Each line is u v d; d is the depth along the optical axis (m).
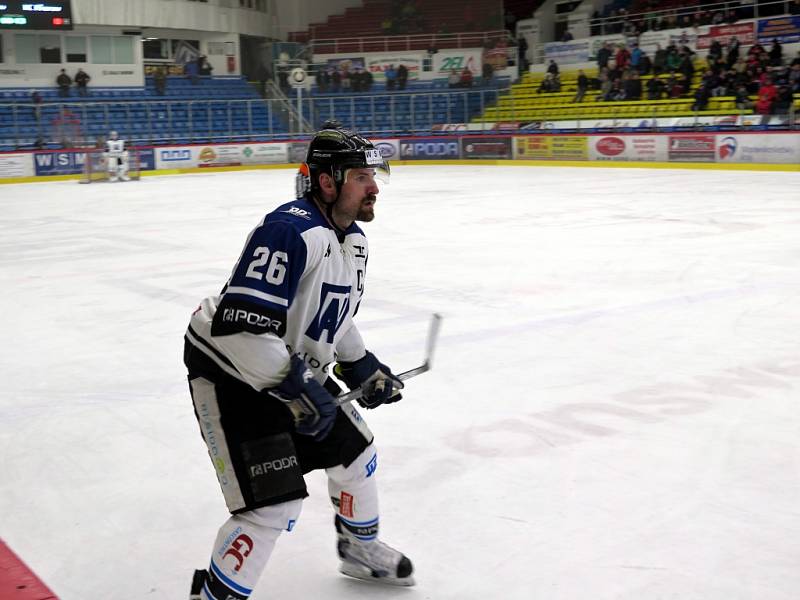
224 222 15.19
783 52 27.88
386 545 2.88
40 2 29.47
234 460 2.33
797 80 24.98
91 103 30.41
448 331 6.66
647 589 2.81
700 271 9.01
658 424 4.48
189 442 4.40
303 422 2.25
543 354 5.93
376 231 13.10
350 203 2.39
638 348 6.02
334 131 2.38
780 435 4.29
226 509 3.59
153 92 33.88
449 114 33.31
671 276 8.77
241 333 2.20
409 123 33.69
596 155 27.33
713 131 24.27
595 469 3.89
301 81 32.47
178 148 30.92
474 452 4.14
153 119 32.34
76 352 6.36
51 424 4.73
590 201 16.86
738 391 5.01
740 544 3.13
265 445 2.34
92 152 27.25
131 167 27.80
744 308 7.22
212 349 2.37
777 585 2.82
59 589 2.93
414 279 8.98
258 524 2.35
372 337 6.52
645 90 29.31
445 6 34.72
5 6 29.03
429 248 11.23
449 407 4.84
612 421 4.55
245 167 32.50
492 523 3.35
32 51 31.45
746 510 3.42
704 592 2.79
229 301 2.22
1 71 30.94
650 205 15.75
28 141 29.48
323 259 2.34
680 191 18.27
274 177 27.91
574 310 7.30
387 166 2.45
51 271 10.26
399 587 2.86
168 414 4.87
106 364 6.00
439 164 31.45
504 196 18.53
